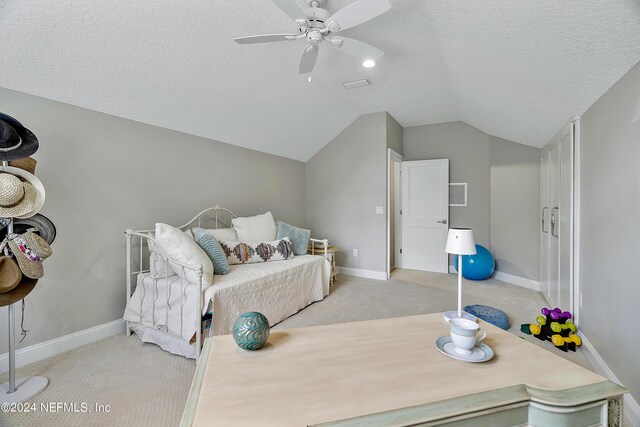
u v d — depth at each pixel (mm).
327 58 2699
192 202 3135
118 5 1699
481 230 4578
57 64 1883
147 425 1457
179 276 2283
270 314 2660
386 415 779
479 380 947
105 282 2387
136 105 2455
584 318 2240
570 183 2480
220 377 956
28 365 1952
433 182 4867
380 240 4340
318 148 4781
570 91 2092
